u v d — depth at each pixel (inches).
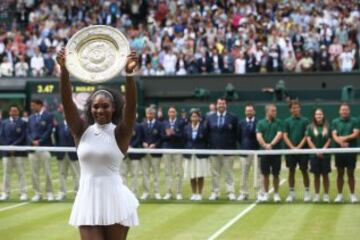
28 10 2126.0
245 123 974.4
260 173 951.6
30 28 2010.3
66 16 2081.7
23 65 1829.5
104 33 386.3
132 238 668.7
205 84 1715.1
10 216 815.1
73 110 381.7
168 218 792.3
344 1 1955.0
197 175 961.5
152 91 1729.8
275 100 1657.2
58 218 796.0
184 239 662.5
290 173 940.0
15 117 1018.7
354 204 898.1
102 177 379.6
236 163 1336.1
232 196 961.5
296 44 1790.1
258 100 1688.0
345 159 920.3
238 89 1699.1
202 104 1636.3
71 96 383.2
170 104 1658.5
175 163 984.9
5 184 984.9
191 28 1919.3
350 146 931.3
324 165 924.6
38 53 1844.2
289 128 943.7
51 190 983.6
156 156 987.3
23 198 979.9
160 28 1977.1
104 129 382.0
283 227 725.3
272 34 1830.7
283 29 1844.2
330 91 1669.5
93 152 377.1
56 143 1029.2
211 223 756.6
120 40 384.8
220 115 979.3
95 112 379.6
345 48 1737.2
